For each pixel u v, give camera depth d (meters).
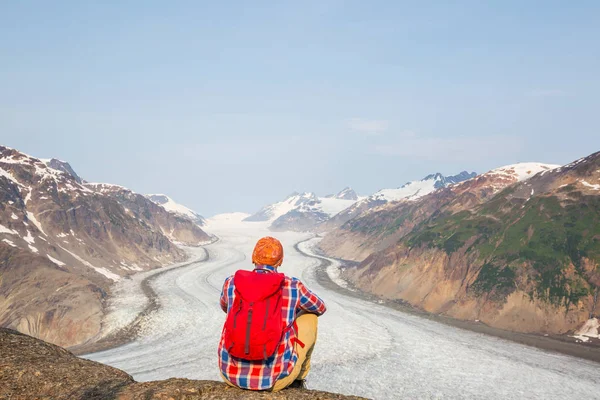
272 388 4.62
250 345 4.22
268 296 4.30
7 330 7.96
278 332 4.27
